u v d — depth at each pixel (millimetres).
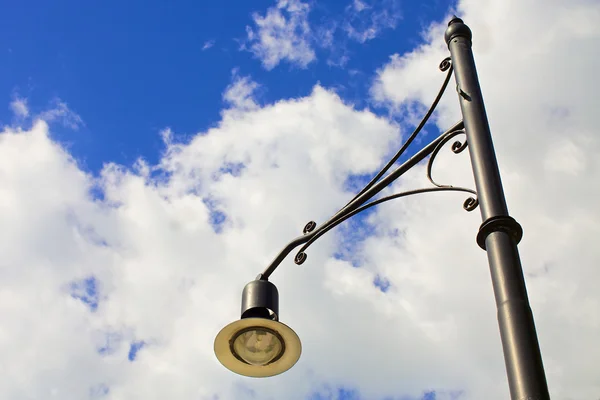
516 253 5238
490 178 5703
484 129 6109
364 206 7438
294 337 7219
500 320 4898
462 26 6988
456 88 6531
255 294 7438
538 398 4465
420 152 6938
